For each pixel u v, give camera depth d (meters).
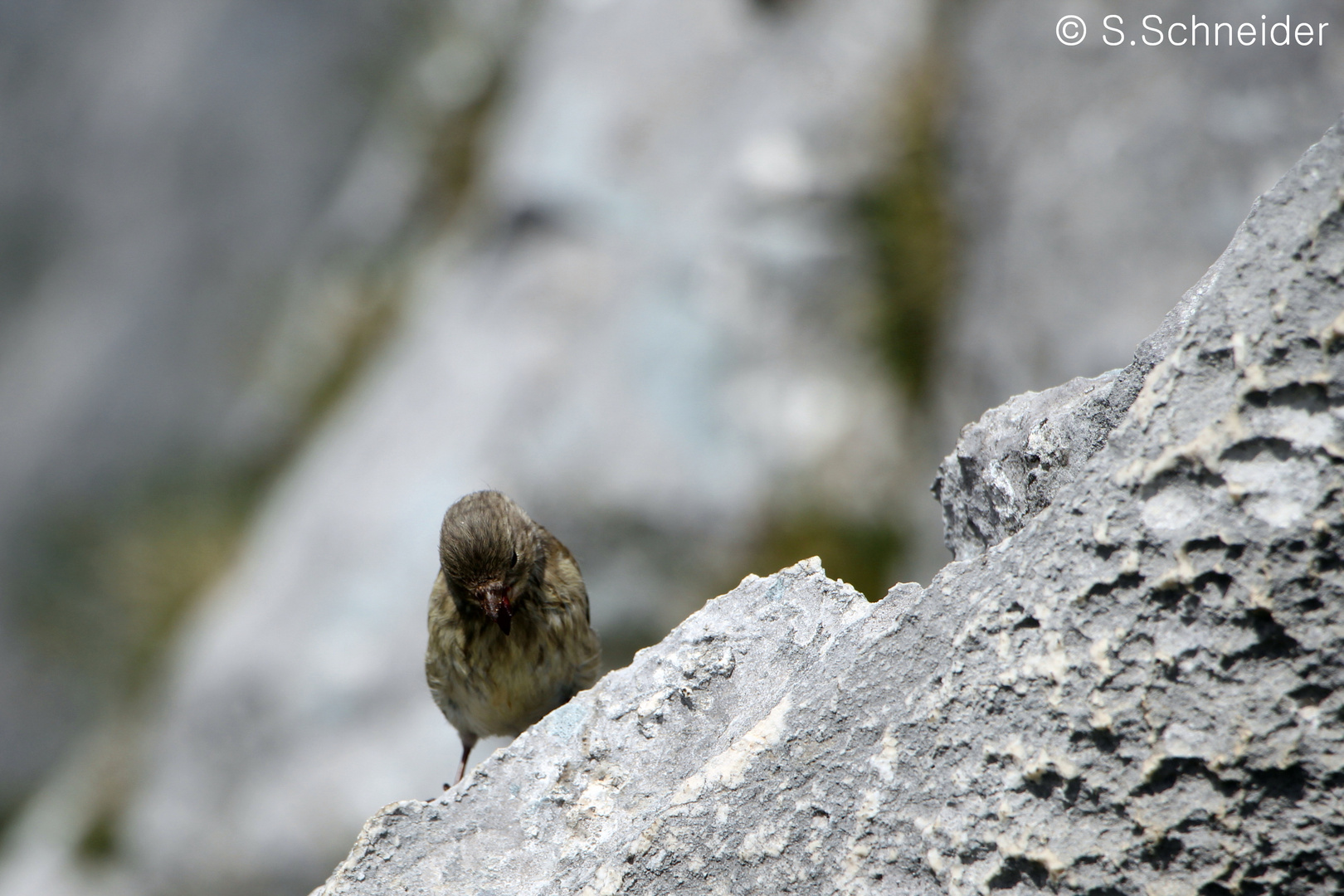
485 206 16.48
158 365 19.28
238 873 12.65
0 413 20.11
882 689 3.72
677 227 14.04
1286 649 3.21
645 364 13.41
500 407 13.38
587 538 12.79
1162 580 3.33
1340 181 3.34
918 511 12.91
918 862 3.51
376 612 13.08
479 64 18.86
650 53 15.12
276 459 17.17
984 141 13.45
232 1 22.30
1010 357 12.50
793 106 14.20
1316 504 3.20
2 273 21.70
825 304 13.64
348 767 12.54
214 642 14.15
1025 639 3.50
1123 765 3.31
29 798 15.83
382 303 17.58
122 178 22.12
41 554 17.27
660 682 4.35
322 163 20.41
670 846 3.80
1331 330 3.26
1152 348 4.01
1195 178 11.65
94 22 23.73
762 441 13.15
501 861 4.10
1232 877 3.22
